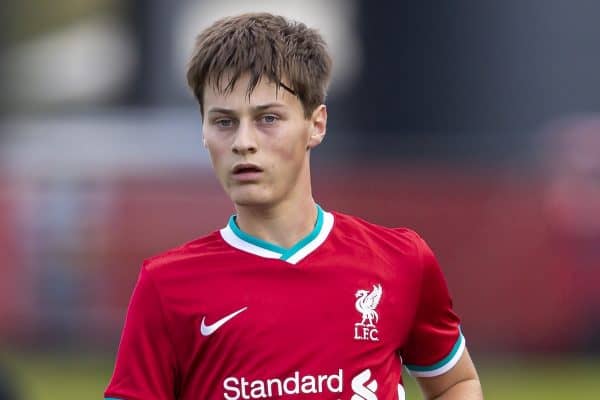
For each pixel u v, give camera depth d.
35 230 46.19
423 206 44.78
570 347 43.59
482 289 44.03
